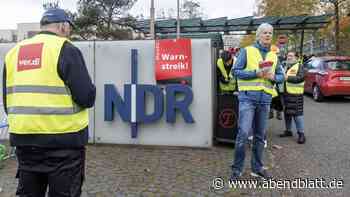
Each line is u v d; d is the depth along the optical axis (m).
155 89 7.15
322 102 14.34
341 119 10.54
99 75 7.45
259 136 5.46
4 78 3.23
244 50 5.28
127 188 5.12
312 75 15.01
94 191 5.02
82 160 3.22
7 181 5.41
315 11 26.98
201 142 7.23
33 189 3.18
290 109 7.76
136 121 7.30
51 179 3.06
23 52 3.07
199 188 5.13
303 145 7.55
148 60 7.25
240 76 5.24
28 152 3.05
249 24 24.95
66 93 3.00
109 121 7.46
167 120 7.20
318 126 9.52
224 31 27.89
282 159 6.55
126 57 7.32
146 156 6.69
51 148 3.01
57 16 3.14
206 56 7.06
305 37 33.41
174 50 7.08
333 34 25.09
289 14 28.30
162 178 5.52
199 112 7.18
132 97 7.27
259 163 5.57
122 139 7.48
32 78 2.98
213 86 7.36
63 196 3.07
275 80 5.33
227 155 6.75
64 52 2.99
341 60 14.48
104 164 6.20
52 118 2.97
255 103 5.27
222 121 7.27
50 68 2.96
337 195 4.95
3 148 6.45
